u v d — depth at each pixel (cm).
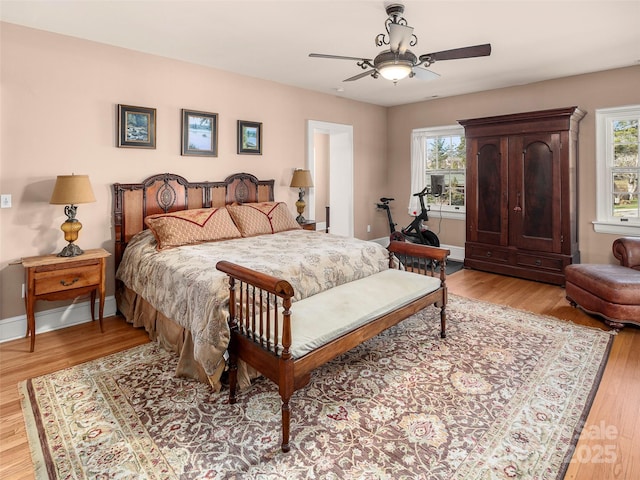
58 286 292
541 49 361
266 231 407
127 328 329
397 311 254
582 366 251
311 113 529
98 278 312
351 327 220
